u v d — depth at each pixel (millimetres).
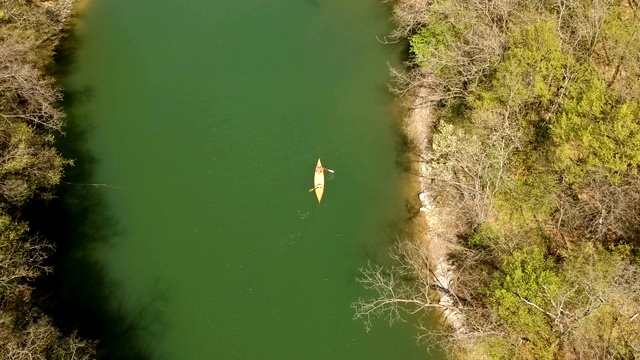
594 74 29828
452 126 31688
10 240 29406
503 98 31844
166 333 32062
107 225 35000
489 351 28094
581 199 30078
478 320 28625
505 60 32312
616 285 26281
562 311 25906
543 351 26641
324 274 33844
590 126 27953
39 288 32406
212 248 34469
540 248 30000
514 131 31688
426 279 32750
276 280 33656
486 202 31344
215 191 36219
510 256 29031
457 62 34219
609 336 27016
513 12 33688
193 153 37656
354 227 35156
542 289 26469
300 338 32125
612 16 32469
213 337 32094
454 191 33031
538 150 31734
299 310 32812
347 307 32812
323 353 31766
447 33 35156
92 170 36906
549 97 31094
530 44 31125
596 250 28406
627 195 27922
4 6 36812
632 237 28328
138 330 32031
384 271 33656
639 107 27406
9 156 31062
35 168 32375
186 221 35250
